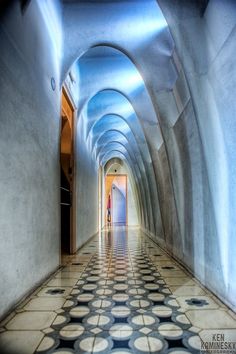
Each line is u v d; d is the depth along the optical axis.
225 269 2.66
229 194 2.50
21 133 2.78
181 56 3.01
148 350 1.82
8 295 2.44
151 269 4.42
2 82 2.34
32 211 3.10
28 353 1.79
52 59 4.10
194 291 3.16
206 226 3.26
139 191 13.09
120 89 6.57
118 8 4.48
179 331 2.09
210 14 2.47
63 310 2.56
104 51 5.91
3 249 2.33
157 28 4.53
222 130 2.54
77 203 6.61
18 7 2.75
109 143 13.12
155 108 4.90
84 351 1.81
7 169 2.42
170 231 5.83
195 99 2.97
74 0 4.39
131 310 2.56
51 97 4.04
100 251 6.48
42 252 3.50
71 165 6.23
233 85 2.25
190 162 3.93
